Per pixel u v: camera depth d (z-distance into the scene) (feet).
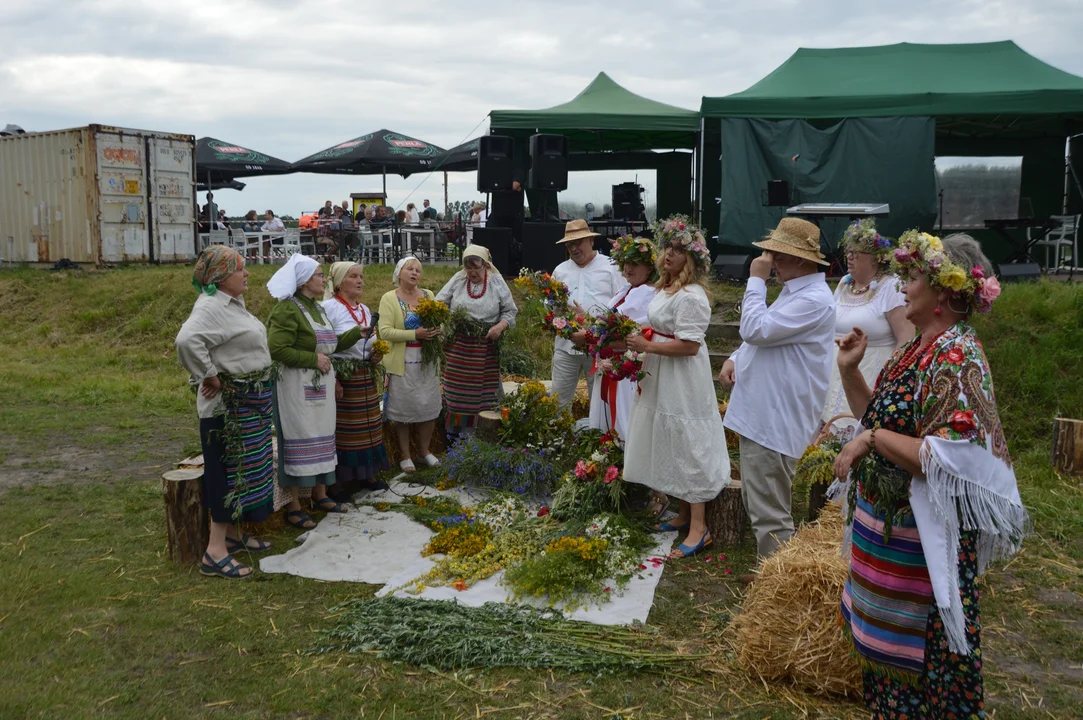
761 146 40.91
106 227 50.70
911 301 9.06
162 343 40.88
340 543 16.98
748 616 12.07
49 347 41.27
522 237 40.24
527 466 19.70
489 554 15.96
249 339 15.46
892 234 40.27
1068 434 21.21
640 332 16.31
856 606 9.19
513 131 47.44
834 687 11.31
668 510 18.71
